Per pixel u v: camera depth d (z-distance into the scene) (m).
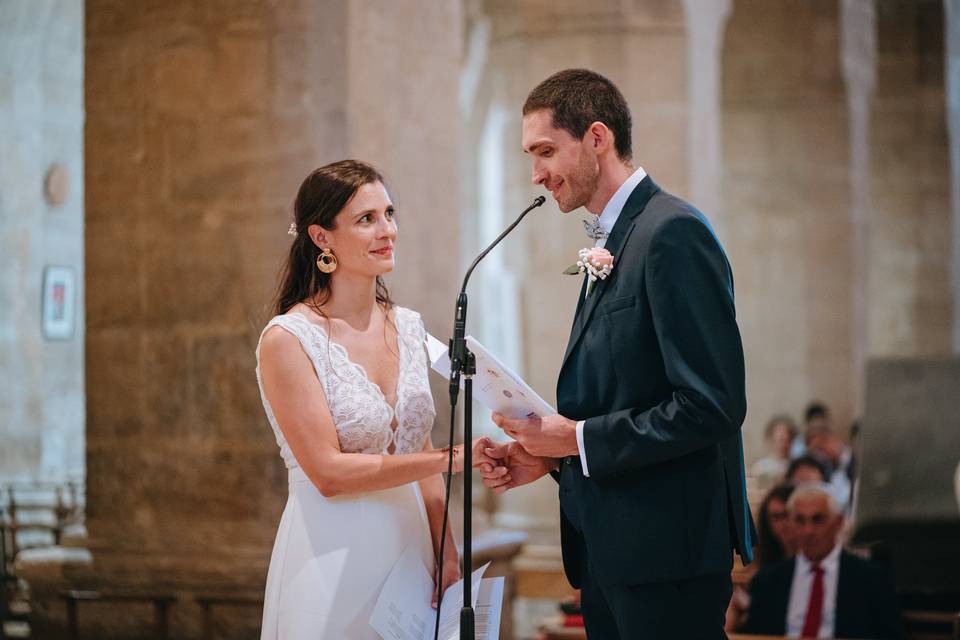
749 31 11.46
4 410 10.13
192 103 5.33
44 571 5.38
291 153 5.22
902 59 13.85
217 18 5.30
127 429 5.38
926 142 13.87
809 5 11.32
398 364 3.33
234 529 5.16
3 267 10.20
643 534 2.93
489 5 8.91
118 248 5.43
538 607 8.52
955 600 5.66
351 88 5.18
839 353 11.62
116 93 5.45
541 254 8.80
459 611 3.12
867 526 5.71
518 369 8.90
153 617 5.17
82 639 5.26
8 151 10.27
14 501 8.86
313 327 3.20
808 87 11.45
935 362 6.29
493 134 13.38
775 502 5.41
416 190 5.57
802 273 11.62
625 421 2.87
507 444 3.16
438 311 5.71
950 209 13.88
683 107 8.32
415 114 5.59
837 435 11.60
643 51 8.34
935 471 5.80
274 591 3.21
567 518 3.16
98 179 5.47
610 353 2.98
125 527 5.35
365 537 3.16
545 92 3.07
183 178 5.33
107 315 5.44
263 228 5.22
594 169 3.05
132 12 5.43
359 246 3.22
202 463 5.23
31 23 10.32
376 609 3.09
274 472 5.14
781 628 5.18
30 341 10.30
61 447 10.48
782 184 11.62
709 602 2.96
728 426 2.81
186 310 5.30
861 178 11.71
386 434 3.22
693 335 2.83
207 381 5.25
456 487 5.97
